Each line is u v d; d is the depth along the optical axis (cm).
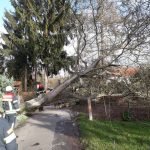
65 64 4056
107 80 2212
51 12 4112
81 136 1305
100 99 2434
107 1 2152
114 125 1634
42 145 1190
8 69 4522
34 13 4181
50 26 4125
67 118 2002
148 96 2092
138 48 1966
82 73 2241
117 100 2328
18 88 2981
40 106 2394
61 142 1223
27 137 1358
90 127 1529
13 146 539
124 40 1981
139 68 2038
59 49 4125
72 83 2355
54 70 4325
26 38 4378
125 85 2134
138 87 2097
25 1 4281
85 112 2272
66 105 2722
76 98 2459
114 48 2048
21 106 2106
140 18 1767
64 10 3822
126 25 1889
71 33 2375
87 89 2308
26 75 4506
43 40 4138
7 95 1318
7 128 541
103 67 2148
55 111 2467
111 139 1209
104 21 2145
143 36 1859
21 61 4497
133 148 1051
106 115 2008
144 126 1653
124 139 1215
